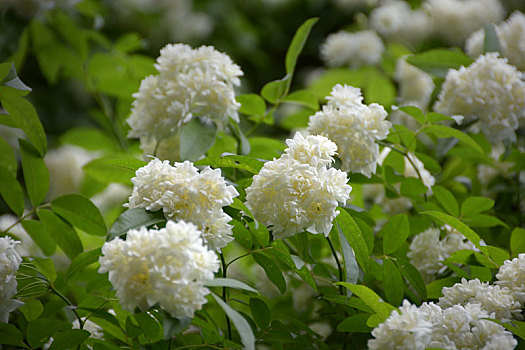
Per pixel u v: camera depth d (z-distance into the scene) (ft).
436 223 3.72
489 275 3.45
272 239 3.31
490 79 3.69
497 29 4.10
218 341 3.32
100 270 3.04
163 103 3.54
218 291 3.62
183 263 3.01
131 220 3.13
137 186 3.17
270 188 3.18
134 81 4.42
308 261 3.62
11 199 3.63
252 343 3.01
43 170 3.59
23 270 3.45
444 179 4.13
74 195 3.54
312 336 3.45
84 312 3.42
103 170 3.94
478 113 3.71
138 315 3.23
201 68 3.58
